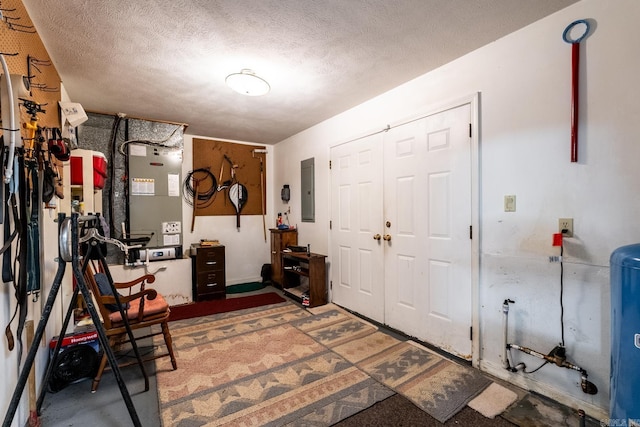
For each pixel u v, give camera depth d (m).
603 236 1.62
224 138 4.84
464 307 2.29
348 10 1.74
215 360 2.31
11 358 1.43
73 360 1.97
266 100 3.15
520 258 1.96
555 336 1.80
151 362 2.29
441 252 2.46
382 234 3.03
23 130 1.47
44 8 1.68
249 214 5.09
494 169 2.09
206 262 3.96
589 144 1.66
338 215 3.65
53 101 2.31
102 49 2.12
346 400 1.81
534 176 1.89
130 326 2.01
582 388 1.65
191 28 1.89
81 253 2.06
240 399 1.83
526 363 1.93
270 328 2.96
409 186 2.73
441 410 1.72
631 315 1.23
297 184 4.54
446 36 2.02
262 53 2.21
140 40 2.02
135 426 1.40
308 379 2.04
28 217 1.54
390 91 2.91
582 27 1.67
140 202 3.70
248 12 1.74
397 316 2.87
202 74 2.54
